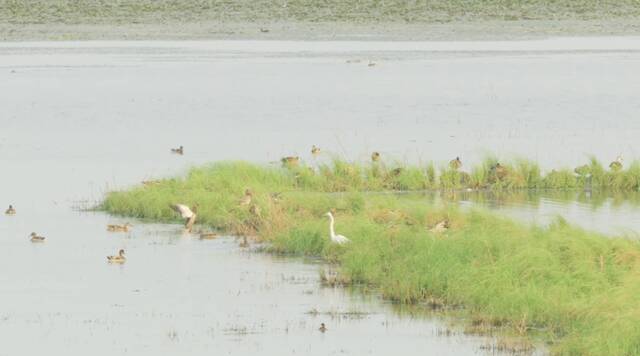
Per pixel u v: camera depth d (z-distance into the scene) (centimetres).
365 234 3375
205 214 3881
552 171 4556
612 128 6191
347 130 6200
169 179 4372
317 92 7856
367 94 7756
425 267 2972
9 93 7981
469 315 2762
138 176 4831
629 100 7362
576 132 6034
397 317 2762
